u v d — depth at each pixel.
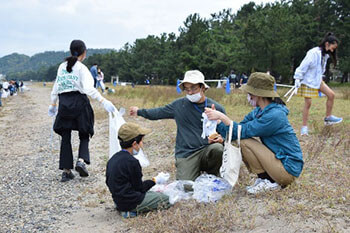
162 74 63.38
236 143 4.12
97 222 3.75
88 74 4.96
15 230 3.68
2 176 5.70
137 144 3.82
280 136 3.77
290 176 3.75
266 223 3.17
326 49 6.16
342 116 8.74
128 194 3.62
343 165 4.73
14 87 32.94
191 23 51.97
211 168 4.32
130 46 87.38
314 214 3.22
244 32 38.22
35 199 4.58
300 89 6.45
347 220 3.08
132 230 3.43
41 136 9.52
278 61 35.88
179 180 4.12
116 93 18.94
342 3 42.81
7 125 12.39
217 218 3.32
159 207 3.71
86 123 5.05
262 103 3.89
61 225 3.76
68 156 5.12
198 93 4.13
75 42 5.08
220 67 47.12
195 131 4.28
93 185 5.04
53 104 5.30
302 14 44.38
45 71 190.75
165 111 4.46
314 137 6.40
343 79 48.12
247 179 4.34
